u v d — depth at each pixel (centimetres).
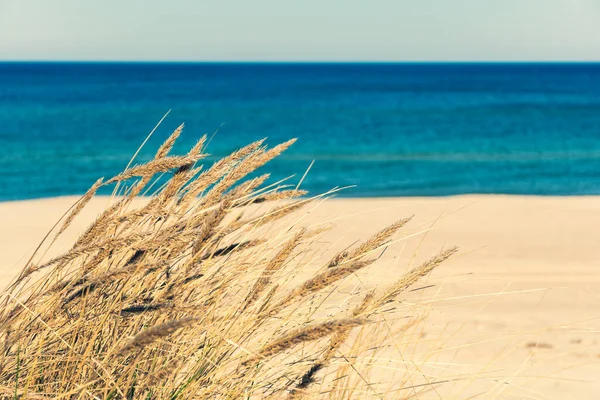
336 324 129
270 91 9494
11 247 970
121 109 6159
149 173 175
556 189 1984
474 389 281
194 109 6238
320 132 4222
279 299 184
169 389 171
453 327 496
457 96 8412
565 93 9100
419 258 805
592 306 668
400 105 6744
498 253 947
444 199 1548
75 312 184
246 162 195
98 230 176
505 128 4381
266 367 186
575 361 489
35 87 10381
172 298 176
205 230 172
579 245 1040
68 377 180
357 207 1353
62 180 2180
